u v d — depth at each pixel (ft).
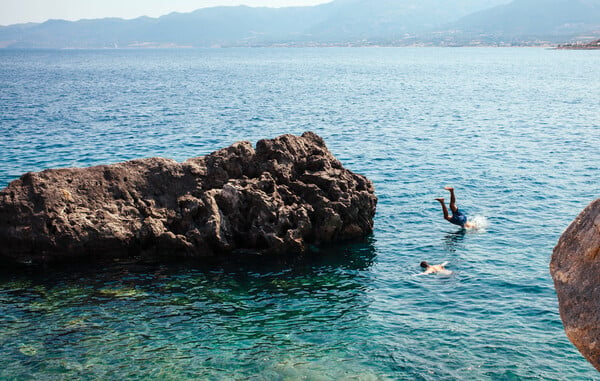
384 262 75.20
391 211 96.37
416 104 261.24
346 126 190.08
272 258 77.10
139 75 517.55
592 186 109.09
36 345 54.75
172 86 376.07
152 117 209.46
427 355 52.54
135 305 63.41
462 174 120.16
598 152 140.97
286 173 85.40
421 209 97.04
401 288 67.00
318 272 72.33
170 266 74.43
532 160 132.46
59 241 74.43
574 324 29.78
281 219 79.56
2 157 135.74
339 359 52.42
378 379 49.32
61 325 58.70
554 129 179.52
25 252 74.74
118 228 76.48
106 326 58.59
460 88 356.59
